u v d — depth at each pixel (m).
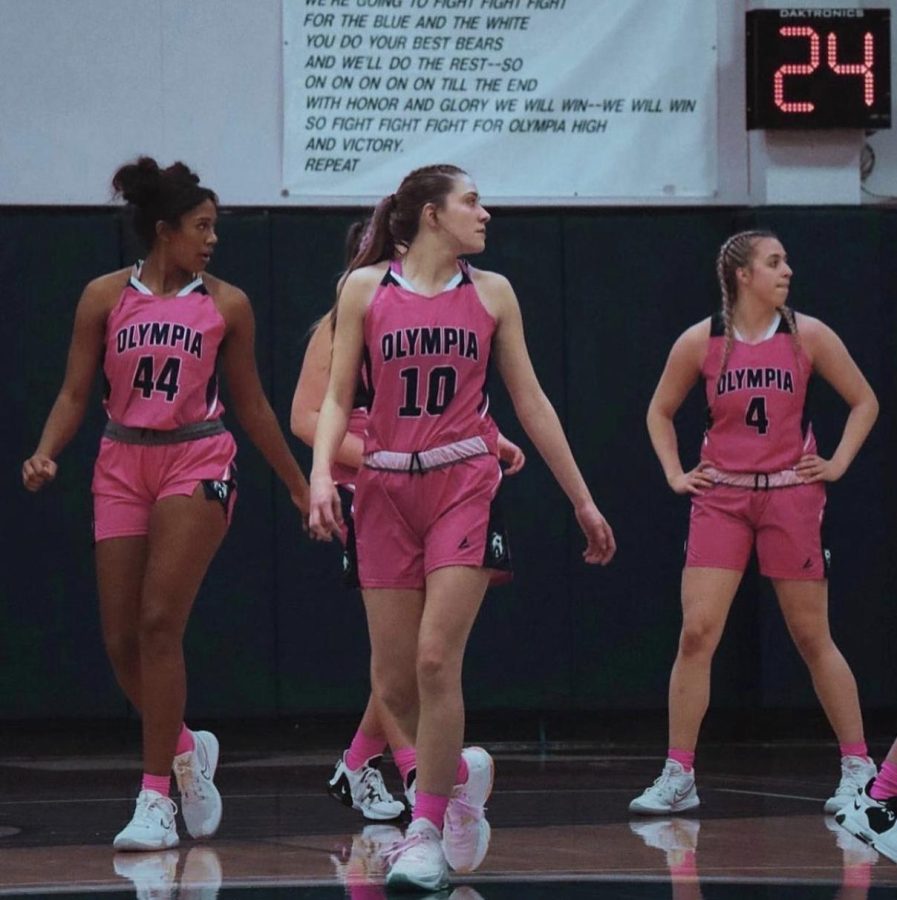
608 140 27.28
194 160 26.64
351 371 12.79
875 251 26.78
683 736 17.91
